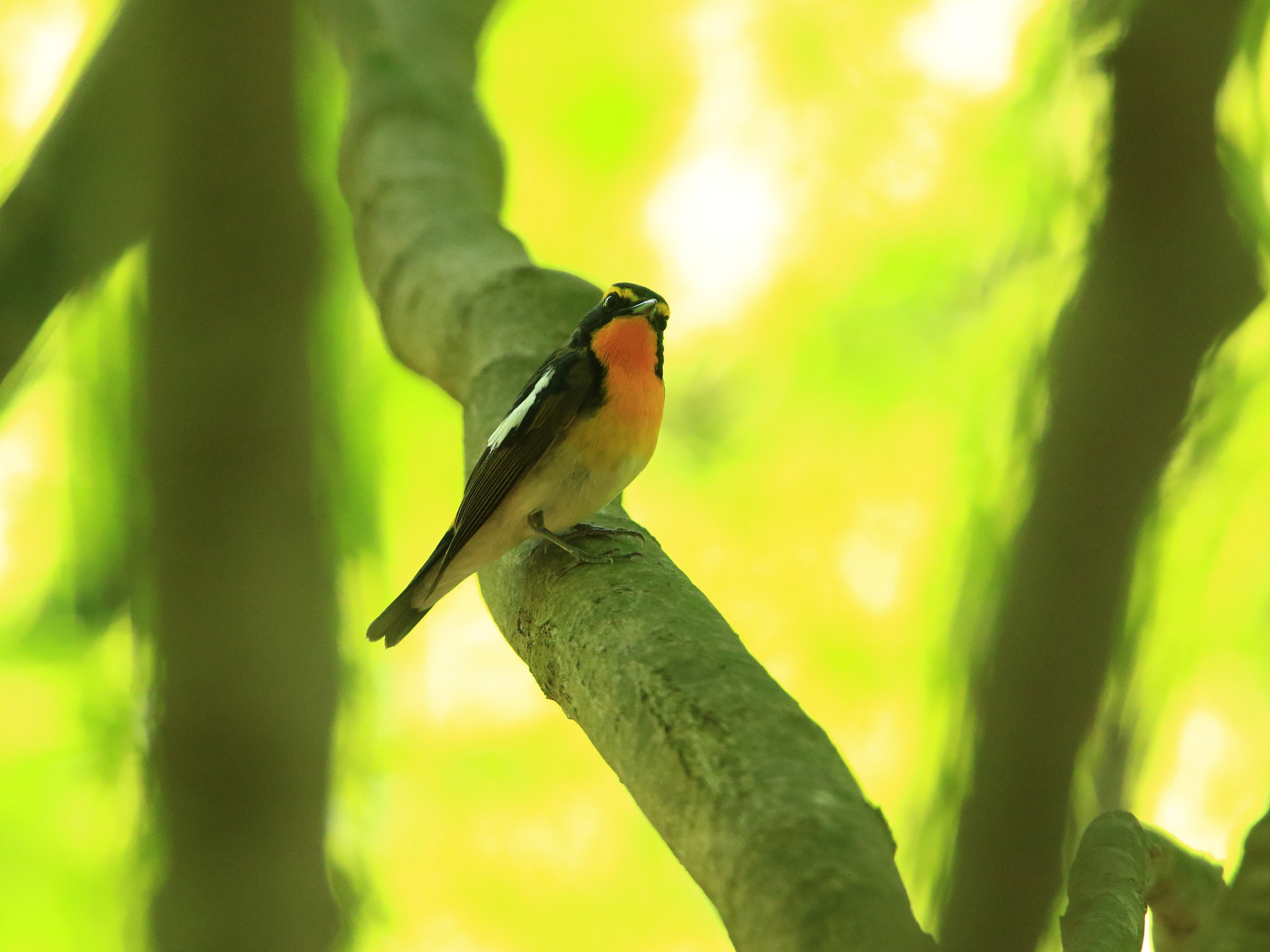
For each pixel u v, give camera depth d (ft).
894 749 45.24
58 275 31.65
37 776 40.47
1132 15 27.09
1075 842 26.58
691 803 13.42
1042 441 27.86
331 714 32.86
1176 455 28.04
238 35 32.78
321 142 44.19
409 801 46.83
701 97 51.98
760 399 51.49
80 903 39.40
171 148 33.04
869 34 49.24
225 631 31.55
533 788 48.55
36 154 32.32
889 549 47.57
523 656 19.72
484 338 27.14
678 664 15.29
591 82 53.47
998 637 27.45
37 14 48.80
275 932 30.89
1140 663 27.55
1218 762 40.37
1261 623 33.68
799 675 46.75
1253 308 27.12
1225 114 29.78
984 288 37.81
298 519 33.19
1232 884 10.75
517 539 24.81
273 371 33.19
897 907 11.16
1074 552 27.09
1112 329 27.17
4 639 41.83
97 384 36.11
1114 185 27.37
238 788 31.30
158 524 32.50
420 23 36.88
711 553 50.24
